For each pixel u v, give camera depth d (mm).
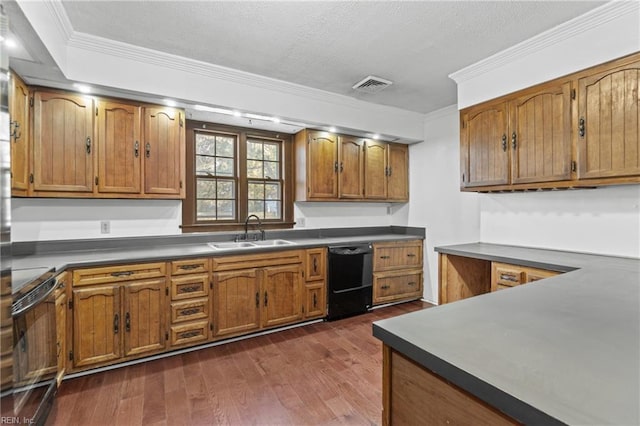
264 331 3029
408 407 841
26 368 1437
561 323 929
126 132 2570
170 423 1760
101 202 2787
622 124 1930
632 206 2156
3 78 1045
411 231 4336
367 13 1992
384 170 4094
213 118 3176
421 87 3209
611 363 686
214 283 2717
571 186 2186
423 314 1012
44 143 2277
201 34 2230
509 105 2518
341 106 3496
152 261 2449
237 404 1931
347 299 3482
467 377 653
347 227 4234
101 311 2256
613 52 1965
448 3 1906
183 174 2814
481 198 3084
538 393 574
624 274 1625
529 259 2150
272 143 3777
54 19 1908
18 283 1491
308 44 2377
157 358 2518
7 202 1058
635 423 486
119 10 1946
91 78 2273
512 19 2066
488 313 1019
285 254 3096
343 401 1969
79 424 1743
